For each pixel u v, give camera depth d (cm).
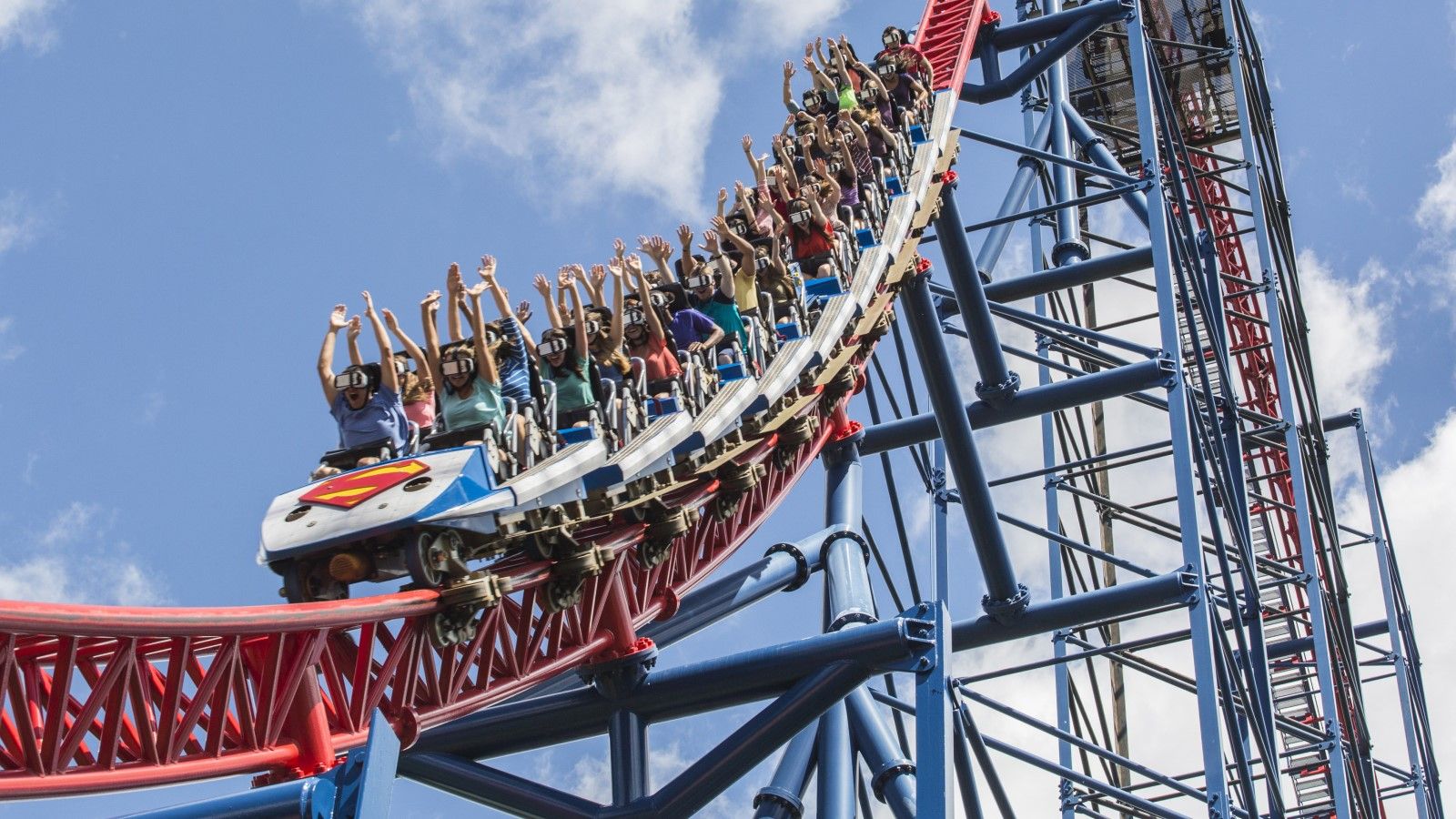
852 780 2116
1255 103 3781
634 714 1889
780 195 2534
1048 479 3122
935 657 1789
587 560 1634
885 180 2617
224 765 1302
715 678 1862
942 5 3572
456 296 1705
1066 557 3075
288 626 1305
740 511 2127
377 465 1503
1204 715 2278
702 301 2098
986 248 3181
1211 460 2780
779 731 1800
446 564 1459
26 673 1200
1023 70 3350
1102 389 2683
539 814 1858
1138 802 2417
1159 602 2423
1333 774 2856
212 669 1276
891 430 2716
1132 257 2991
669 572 1931
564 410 1752
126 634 1179
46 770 1181
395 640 1445
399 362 1705
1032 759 2453
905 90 3041
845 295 2264
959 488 2469
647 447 1719
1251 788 2409
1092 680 3062
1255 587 2817
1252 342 4138
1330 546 3481
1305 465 3409
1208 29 4122
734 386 1961
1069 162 2959
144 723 1242
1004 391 2720
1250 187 3422
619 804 1842
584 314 1855
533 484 1541
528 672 1648
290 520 1457
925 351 2450
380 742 1270
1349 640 3372
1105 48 4219
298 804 1305
